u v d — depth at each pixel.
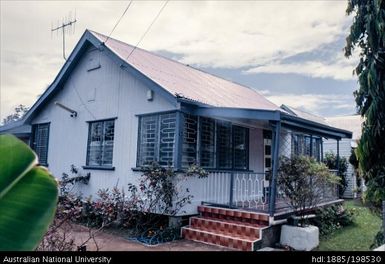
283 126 9.15
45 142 13.34
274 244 7.67
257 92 17.33
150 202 8.61
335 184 10.41
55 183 2.06
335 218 10.10
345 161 17.84
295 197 8.38
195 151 9.26
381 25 5.69
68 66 12.08
